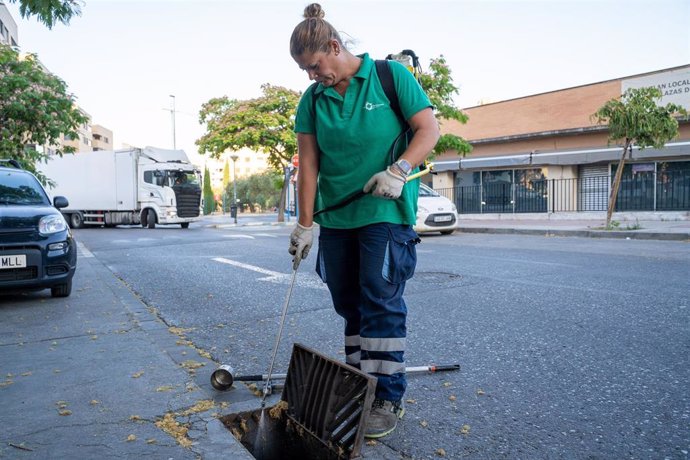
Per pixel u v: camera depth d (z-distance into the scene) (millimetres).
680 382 2922
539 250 9492
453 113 17406
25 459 2090
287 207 24359
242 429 2549
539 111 22281
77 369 3213
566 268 7090
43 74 10375
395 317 2297
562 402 2703
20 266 5309
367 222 2268
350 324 2561
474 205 22562
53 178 26719
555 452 2197
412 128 2225
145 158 23688
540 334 3953
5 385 2943
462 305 5004
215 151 24562
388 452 2201
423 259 8430
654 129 12195
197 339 4086
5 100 9891
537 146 21984
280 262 8734
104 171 24953
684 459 2119
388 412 2348
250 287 6375
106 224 25359
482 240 12250
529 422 2482
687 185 17188
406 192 2291
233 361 3486
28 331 4254
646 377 3012
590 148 20141
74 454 2131
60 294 5793
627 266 7109
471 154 24312
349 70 2225
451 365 3215
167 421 2439
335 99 2275
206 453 2145
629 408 2607
